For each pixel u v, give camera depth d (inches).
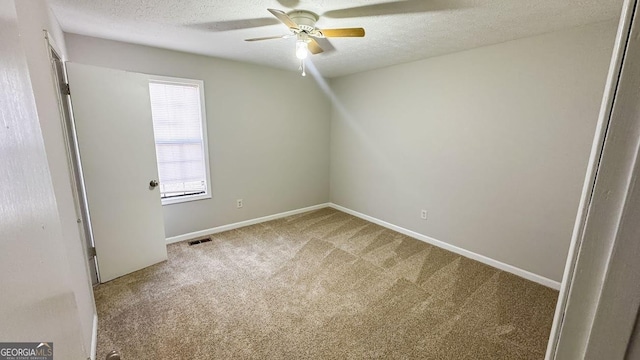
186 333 72.9
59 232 27.1
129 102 96.6
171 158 126.3
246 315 80.3
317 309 83.4
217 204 141.6
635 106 12.9
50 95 61.9
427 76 125.0
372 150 156.3
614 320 14.3
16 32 21.3
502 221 106.7
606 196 14.1
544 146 93.5
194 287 94.0
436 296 90.3
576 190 88.5
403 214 144.0
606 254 14.3
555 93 89.4
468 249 118.6
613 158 13.7
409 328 75.9
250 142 148.3
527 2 69.2
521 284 97.8
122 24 88.0
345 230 148.5
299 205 177.2
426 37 96.0
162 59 115.5
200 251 121.1
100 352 66.4
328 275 102.6
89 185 89.4
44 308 21.0
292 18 79.7
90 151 88.6
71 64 82.0
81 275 67.2
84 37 99.0
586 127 84.7
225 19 84.2
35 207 21.1
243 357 65.8
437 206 128.2
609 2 68.0
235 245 127.7
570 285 16.2
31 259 19.4
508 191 104.0
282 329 74.9
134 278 99.0
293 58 129.2
